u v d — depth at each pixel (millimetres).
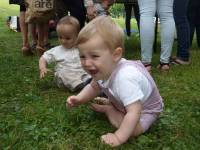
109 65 823
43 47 1902
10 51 1990
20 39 2430
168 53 1558
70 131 877
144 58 1528
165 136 860
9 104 1081
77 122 924
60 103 1086
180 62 1674
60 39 1259
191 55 1925
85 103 985
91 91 938
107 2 1623
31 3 1735
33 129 881
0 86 1265
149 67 1514
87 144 812
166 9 1520
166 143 823
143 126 856
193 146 823
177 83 1358
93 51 805
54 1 1762
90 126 897
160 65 1575
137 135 854
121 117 893
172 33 1536
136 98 806
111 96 876
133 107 808
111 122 896
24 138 842
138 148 800
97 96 1051
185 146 819
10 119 951
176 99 1149
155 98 881
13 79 1357
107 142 801
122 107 879
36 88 1255
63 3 1790
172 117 963
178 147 812
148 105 875
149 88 857
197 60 1792
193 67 1627
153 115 882
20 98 1138
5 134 866
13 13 4023
